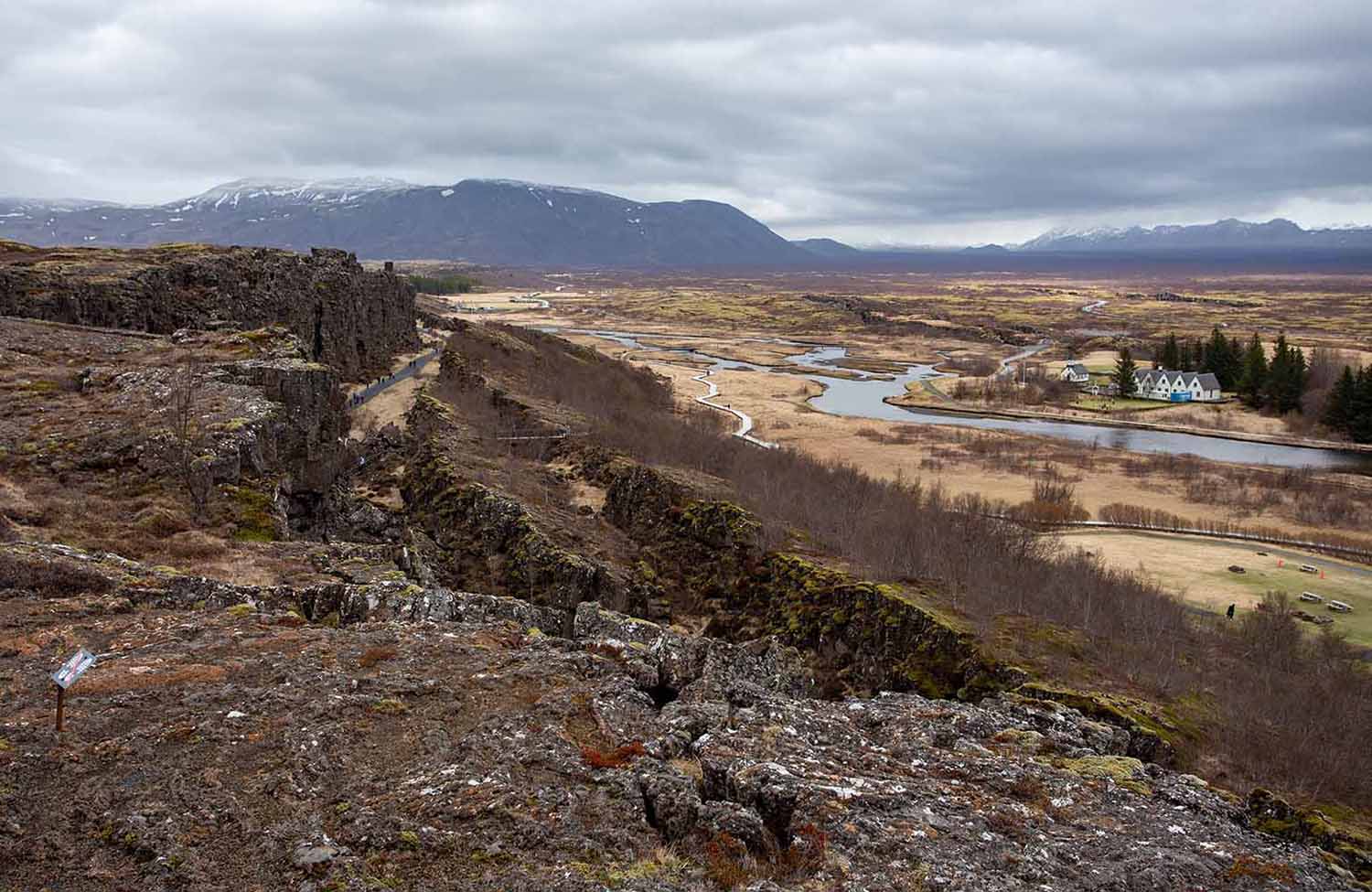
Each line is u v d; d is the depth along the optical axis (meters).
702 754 24.94
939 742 29.42
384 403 116.06
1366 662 67.69
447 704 26.33
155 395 58.00
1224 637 68.19
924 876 19.92
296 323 112.44
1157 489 130.88
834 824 21.64
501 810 20.70
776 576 70.06
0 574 32.12
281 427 59.31
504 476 85.00
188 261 102.69
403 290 168.50
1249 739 47.09
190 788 20.64
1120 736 40.31
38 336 73.19
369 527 70.69
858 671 60.03
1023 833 22.86
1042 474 137.88
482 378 131.38
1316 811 36.09
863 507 85.75
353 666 28.62
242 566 38.69
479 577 68.88
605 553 73.25
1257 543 106.06
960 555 71.88
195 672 26.62
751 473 95.12
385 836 19.48
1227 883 22.05
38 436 50.38
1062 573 73.50
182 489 46.56
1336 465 157.50
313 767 22.02
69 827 18.95
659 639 37.22
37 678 25.31
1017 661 54.19
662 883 18.89
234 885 17.67
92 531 39.62
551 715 26.23
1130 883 21.09
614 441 104.81
